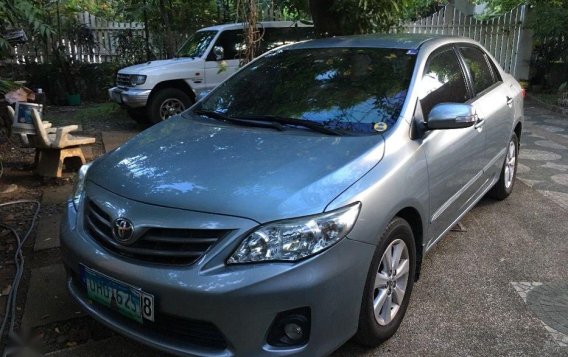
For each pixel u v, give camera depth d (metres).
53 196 5.27
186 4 11.46
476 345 2.88
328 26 6.32
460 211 3.89
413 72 3.38
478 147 3.96
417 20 13.18
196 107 3.81
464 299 3.36
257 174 2.57
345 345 2.88
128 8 11.48
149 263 2.40
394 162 2.80
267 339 2.29
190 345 2.37
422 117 3.21
